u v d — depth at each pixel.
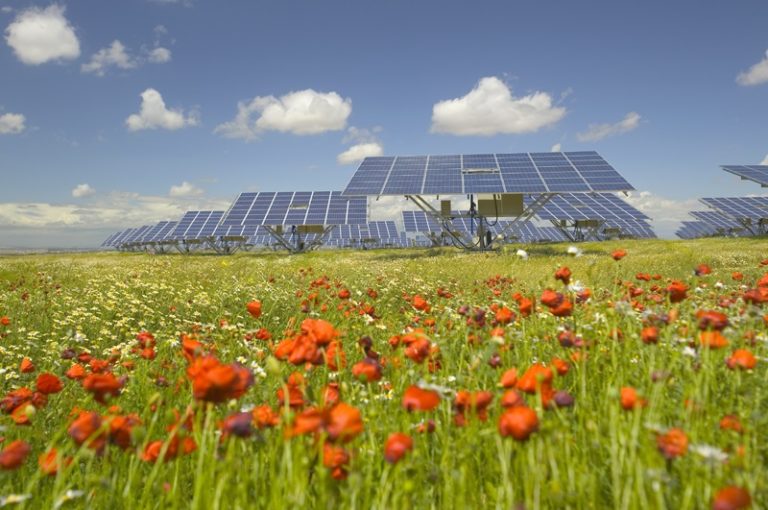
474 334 3.82
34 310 8.47
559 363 2.56
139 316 8.07
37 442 3.13
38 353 5.92
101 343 6.41
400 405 2.87
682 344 3.35
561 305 3.17
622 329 3.97
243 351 5.09
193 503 1.77
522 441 1.78
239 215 42.53
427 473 2.22
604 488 2.18
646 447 1.94
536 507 1.78
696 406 2.34
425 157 30.55
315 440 2.04
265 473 2.28
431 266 17.80
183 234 51.72
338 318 6.80
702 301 5.18
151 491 2.31
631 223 46.06
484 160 29.39
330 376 3.57
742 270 12.93
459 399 2.29
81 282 13.37
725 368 3.11
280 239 44.56
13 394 2.76
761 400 2.75
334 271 15.98
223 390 1.74
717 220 62.00
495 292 8.47
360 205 42.69
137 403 3.64
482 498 2.27
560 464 2.13
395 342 3.45
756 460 2.14
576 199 52.03
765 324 3.90
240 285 10.38
